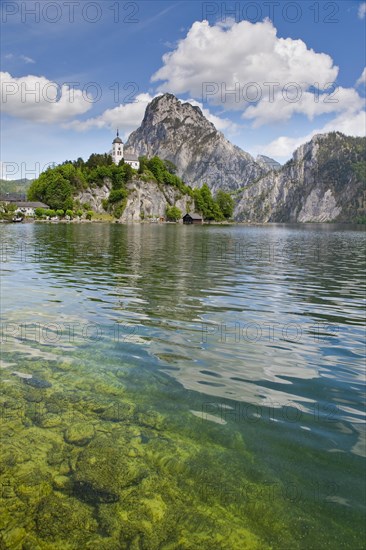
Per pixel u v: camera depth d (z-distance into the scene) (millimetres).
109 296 17609
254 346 11141
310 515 4703
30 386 8133
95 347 10656
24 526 4488
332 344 11500
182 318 14117
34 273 24156
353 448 6141
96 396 7773
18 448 5961
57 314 14141
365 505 4875
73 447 6027
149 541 4312
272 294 19391
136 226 132250
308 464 5707
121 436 6359
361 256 42312
